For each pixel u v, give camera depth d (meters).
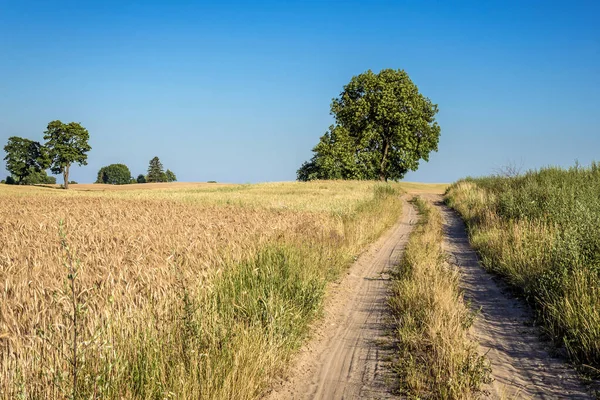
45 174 123.75
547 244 11.13
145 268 7.68
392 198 37.19
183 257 9.03
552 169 25.23
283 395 5.80
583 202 13.88
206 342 5.85
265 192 45.06
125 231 13.14
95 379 4.38
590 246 9.60
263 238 11.65
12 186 81.50
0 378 4.27
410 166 59.91
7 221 15.70
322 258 12.11
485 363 6.49
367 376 6.27
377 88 59.81
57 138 93.62
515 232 13.27
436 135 61.69
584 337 6.48
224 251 9.95
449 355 6.09
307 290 9.02
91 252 9.12
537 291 8.99
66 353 4.72
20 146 97.69
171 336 5.81
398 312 8.80
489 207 20.83
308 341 7.69
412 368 6.09
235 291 8.20
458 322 7.43
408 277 10.79
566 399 5.37
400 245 17.59
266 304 7.50
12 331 5.13
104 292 6.45
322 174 67.56
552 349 6.82
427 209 30.44
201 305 6.64
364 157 60.56
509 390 5.64
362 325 8.48
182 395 4.80
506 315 8.67
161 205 28.70
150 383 4.95
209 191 52.75
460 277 11.70
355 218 19.95
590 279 8.12
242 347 5.94
